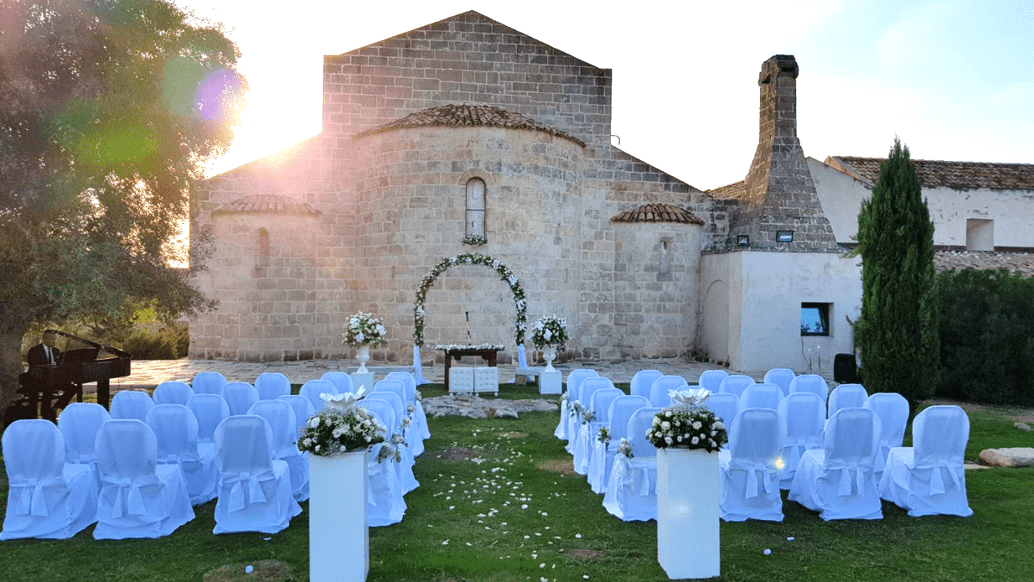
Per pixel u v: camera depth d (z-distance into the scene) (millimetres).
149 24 11273
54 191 10117
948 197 24203
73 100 10172
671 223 23469
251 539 6707
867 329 12742
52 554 6320
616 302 23656
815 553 6359
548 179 21578
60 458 6723
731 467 7266
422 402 14062
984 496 8070
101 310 10953
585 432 9047
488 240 20750
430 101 23031
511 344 20844
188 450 7645
